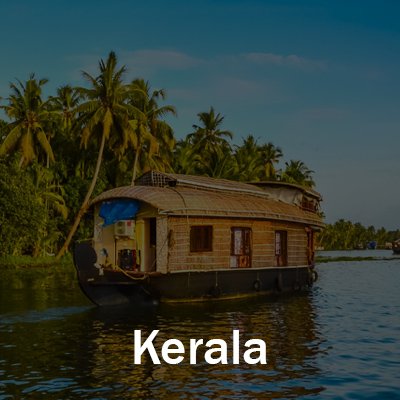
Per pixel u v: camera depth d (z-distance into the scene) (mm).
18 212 36500
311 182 73312
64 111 48531
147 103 42500
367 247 143875
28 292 22812
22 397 9062
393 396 9320
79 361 11250
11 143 38656
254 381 10016
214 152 51281
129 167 44125
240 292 20969
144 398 9039
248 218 21375
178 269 18719
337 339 13672
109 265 19328
